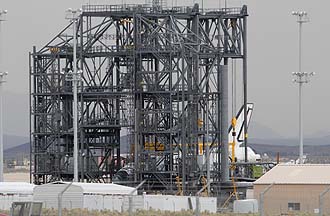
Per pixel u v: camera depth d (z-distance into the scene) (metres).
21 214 192.88
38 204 196.25
